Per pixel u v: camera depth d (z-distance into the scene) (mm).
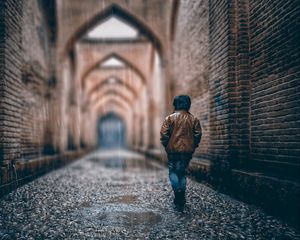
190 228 3695
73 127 19672
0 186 5422
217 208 4613
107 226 3811
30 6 9133
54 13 12266
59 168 12094
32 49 9594
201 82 8516
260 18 5227
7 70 6164
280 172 4602
